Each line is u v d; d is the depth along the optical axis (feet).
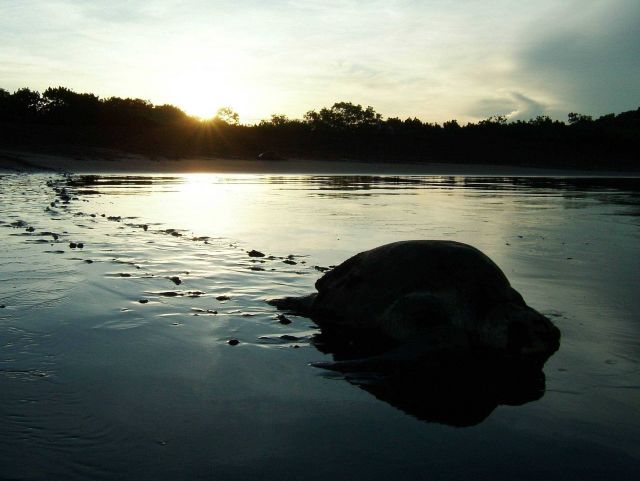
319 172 45.32
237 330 5.92
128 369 4.80
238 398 4.30
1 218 13.25
